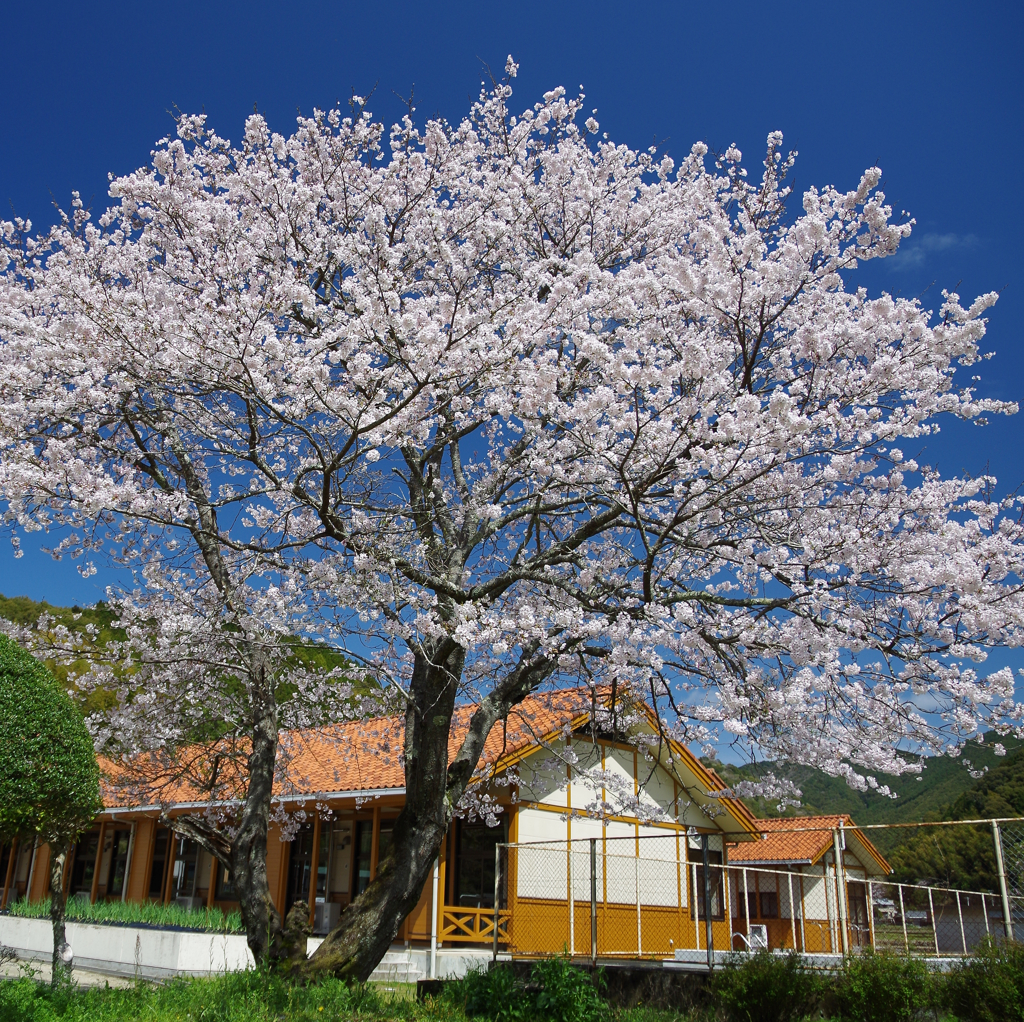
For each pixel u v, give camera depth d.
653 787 14.98
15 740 6.90
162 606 8.05
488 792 11.96
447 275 7.99
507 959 9.36
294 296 6.57
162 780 12.53
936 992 6.04
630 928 13.64
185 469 7.86
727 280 6.64
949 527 6.61
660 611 5.91
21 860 20.78
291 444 7.94
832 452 6.60
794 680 5.80
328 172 8.72
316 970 7.01
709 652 6.64
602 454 6.33
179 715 9.43
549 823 13.01
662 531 6.72
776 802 7.79
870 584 6.64
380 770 13.57
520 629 6.41
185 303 7.14
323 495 6.43
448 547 8.25
